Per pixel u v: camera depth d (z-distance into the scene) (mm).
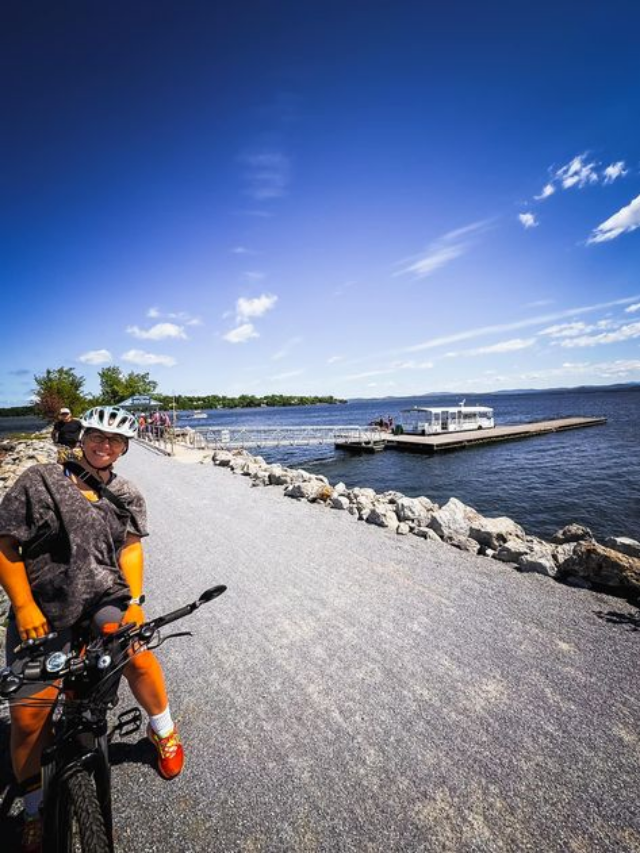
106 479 2332
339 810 2266
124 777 2500
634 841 2055
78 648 2039
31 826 2000
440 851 2033
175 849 2078
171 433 23391
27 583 1938
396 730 2812
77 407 38594
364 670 3465
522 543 6043
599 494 18109
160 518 8633
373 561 5895
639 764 2490
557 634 3877
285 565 5832
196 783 2455
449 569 5527
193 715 3021
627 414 76812
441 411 42562
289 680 3377
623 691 3102
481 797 2312
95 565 2045
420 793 2352
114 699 1897
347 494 10445
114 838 2135
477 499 18062
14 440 31719
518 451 32656
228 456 16578
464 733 2762
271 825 2193
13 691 1661
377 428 40625
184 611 1878
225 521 8211
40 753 1960
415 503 8062
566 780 2398
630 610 4277
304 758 2611
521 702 3025
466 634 3932
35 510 1920
